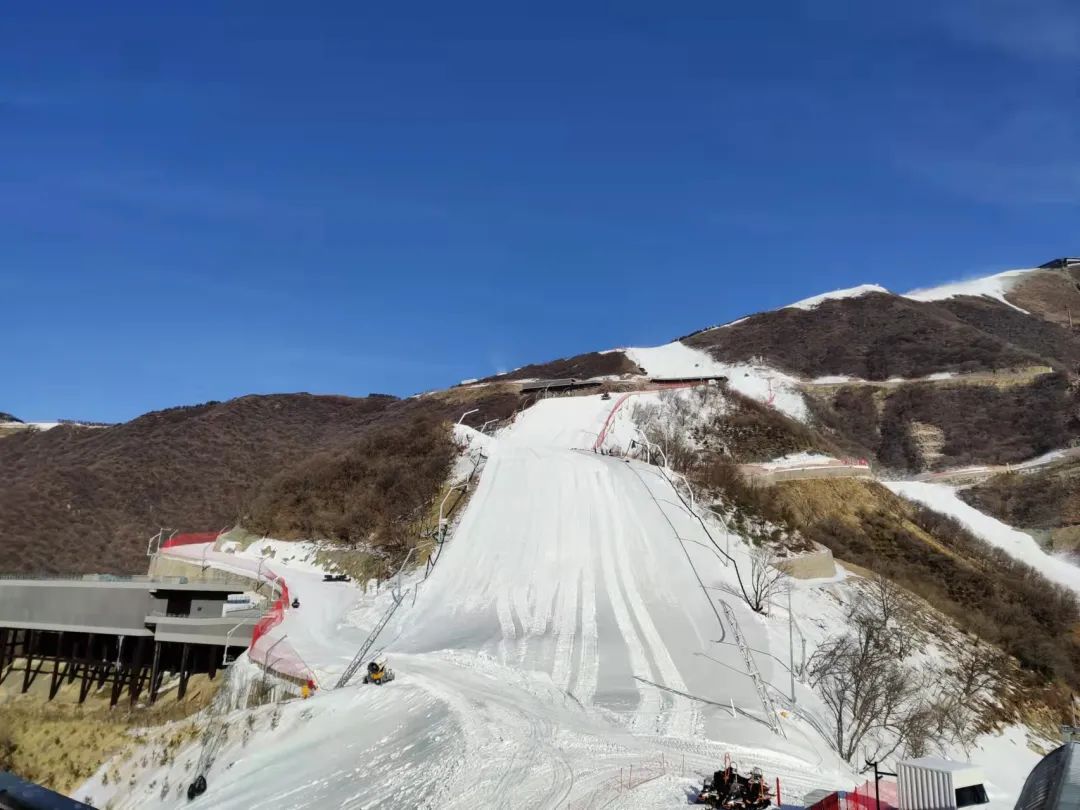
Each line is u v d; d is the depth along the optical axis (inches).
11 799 177.0
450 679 1309.1
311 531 2519.7
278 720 1212.5
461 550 2026.3
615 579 1814.7
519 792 904.3
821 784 927.0
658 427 3117.6
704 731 1107.3
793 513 2484.0
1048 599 2413.9
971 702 1718.8
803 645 1552.7
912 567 2411.4
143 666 1942.7
